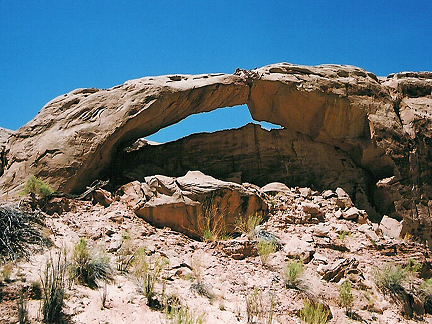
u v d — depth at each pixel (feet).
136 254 29.01
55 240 29.17
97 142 38.42
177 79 43.86
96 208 35.40
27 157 37.63
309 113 45.29
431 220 42.60
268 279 30.40
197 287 27.50
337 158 46.09
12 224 27.48
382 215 43.34
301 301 28.17
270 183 44.01
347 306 29.35
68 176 37.09
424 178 43.52
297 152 46.14
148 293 24.77
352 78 45.85
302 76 44.98
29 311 20.76
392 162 43.06
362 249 36.42
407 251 36.94
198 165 45.14
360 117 44.50
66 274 25.03
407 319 30.42
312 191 44.16
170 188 36.27
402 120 45.50
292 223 38.96
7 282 22.38
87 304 22.82
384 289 32.30
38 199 32.96
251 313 25.22
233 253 32.71
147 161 44.68
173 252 31.94
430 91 48.21
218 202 36.55
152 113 41.09
